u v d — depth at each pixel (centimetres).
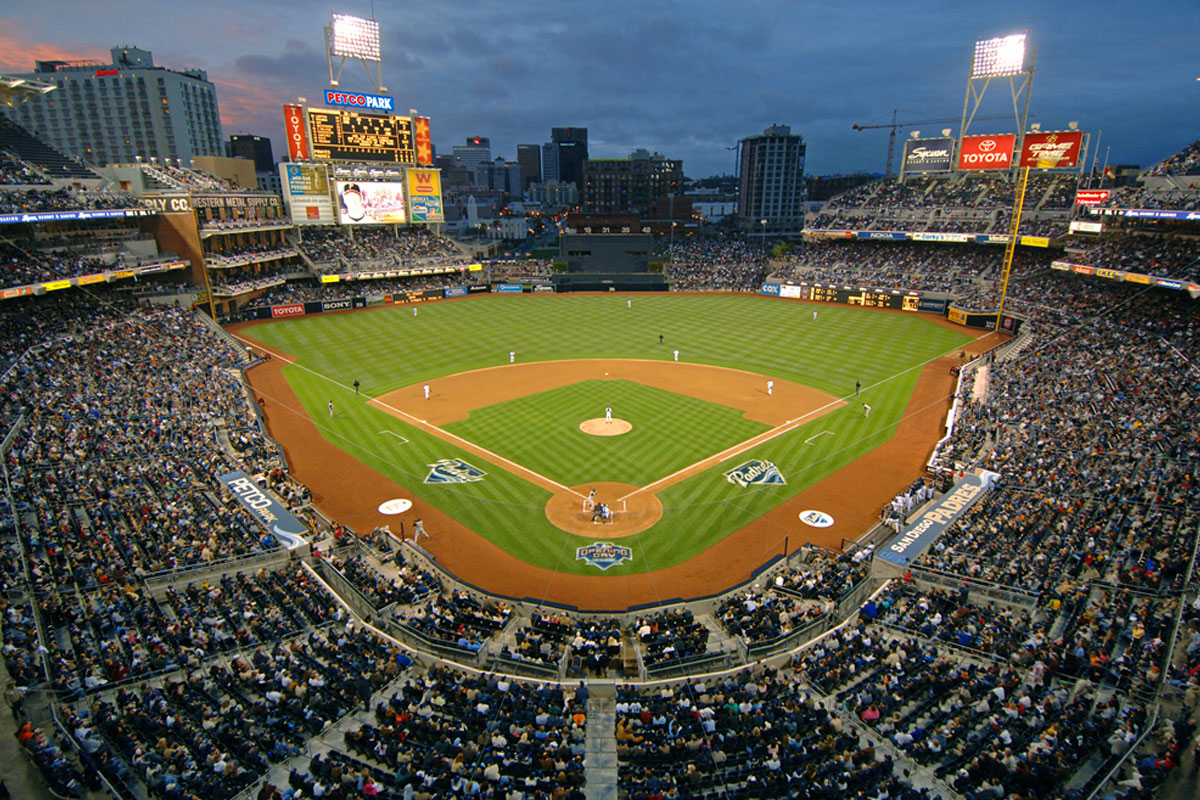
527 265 11631
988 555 2708
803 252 11106
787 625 2398
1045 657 2002
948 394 5353
